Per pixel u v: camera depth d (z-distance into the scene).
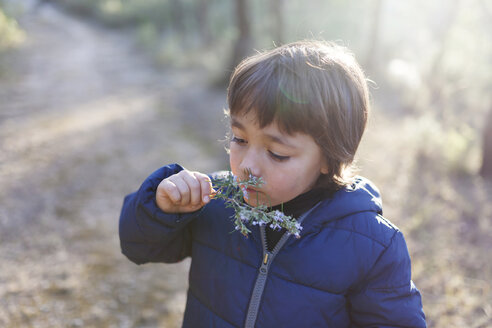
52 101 11.83
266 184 0.98
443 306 3.31
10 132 8.68
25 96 12.17
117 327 3.16
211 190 1.06
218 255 1.22
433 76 10.31
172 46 20.38
